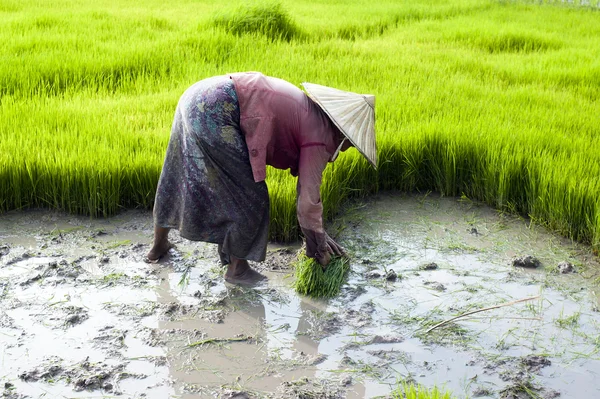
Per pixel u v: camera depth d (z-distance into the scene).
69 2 13.48
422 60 9.54
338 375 3.72
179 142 4.18
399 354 3.93
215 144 3.97
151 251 4.81
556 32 11.93
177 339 3.98
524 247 5.27
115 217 5.55
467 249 5.21
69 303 4.28
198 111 3.96
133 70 8.46
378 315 4.32
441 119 6.77
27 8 12.30
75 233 5.25
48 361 3.70
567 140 6.33
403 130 6.43
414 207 5.97
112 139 6.10
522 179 5.88
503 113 7.20
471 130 6.48
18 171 5.51
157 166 5.62
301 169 3.93
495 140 6.21
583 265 5.00
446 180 6.20
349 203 5.99
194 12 12.83
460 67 9.30
